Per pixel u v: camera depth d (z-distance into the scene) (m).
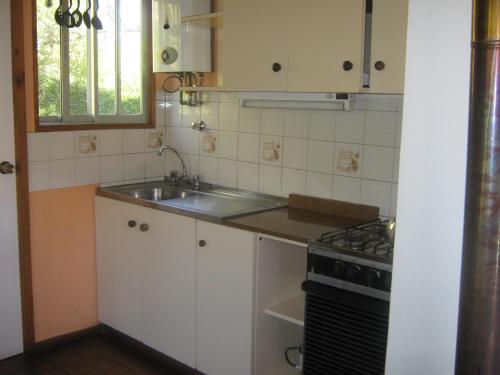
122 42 3.32
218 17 2.82
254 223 2.47
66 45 3.06
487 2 1.10
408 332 1.43
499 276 1.15
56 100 3.07
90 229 3.26
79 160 3.15
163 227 2.81
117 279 3.16
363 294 2.03
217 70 3.19
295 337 2.68
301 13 2.43
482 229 1.15
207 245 2.59
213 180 3.34
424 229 1.36
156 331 2.95
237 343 2.53
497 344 1.17
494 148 1.12
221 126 3.25
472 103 1.14
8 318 2.99
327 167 2.79
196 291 2.68
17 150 2.89
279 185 3.00
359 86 2.29
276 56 2.55
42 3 2.93
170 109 3.52
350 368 2.09
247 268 2.43
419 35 1.31
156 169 3.54
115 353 3.12
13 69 2.84
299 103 2.62
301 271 2.65
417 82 1.33
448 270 1.33
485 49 1.11
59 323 3.19
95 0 2.73
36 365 2.97
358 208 2.65
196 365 2.75
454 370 1.28
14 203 2.93
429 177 1.33
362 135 2.65
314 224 2.50
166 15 3.08
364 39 2.28
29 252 3.00
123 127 3.33
